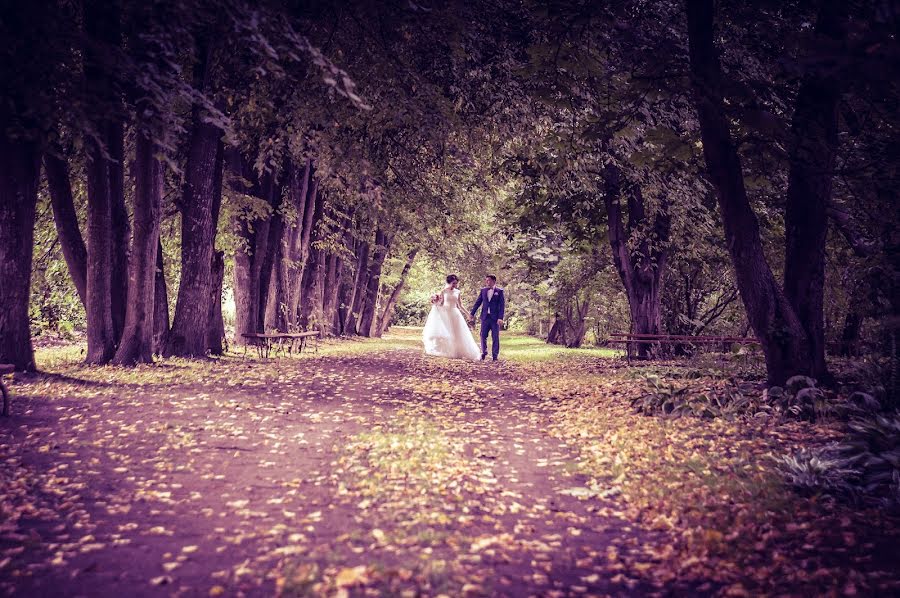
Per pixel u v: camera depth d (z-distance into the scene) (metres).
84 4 11.55
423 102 14.48
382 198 17.33
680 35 14.34
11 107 9.03
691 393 10.58
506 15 14.93
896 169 9.70
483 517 5.32
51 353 17.12
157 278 15.46
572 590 4.02
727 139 10.66
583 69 12.76
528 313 44.03
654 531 5.11
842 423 8.29
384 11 13.09
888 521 5.05
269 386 11.94
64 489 5.69
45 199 16.38
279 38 9.06
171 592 3.83
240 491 5.86
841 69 5.27
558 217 22.05
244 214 20.14
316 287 29.56
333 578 3.98
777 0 10.58
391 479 6.23
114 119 9.50
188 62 15.08
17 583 3.91
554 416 9.99
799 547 4.66
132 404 9.36
